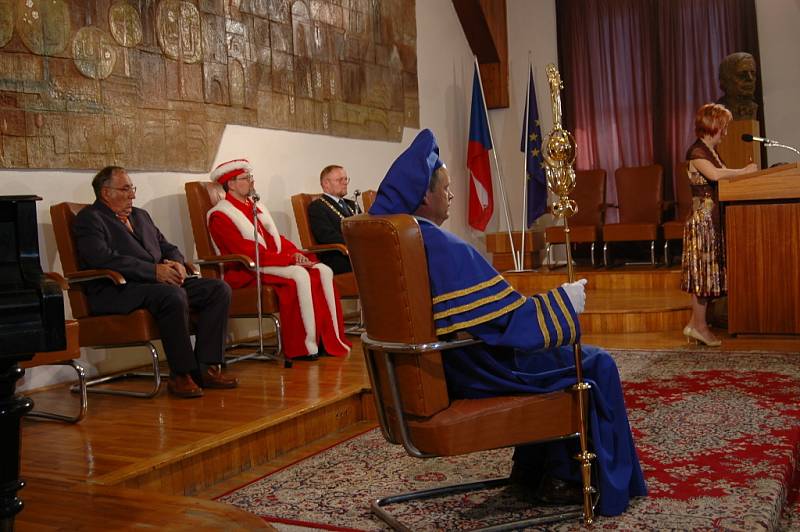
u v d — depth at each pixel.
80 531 2.04
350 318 6.68
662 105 8.54
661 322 5.86
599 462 2.26
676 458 2.79
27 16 4.14
